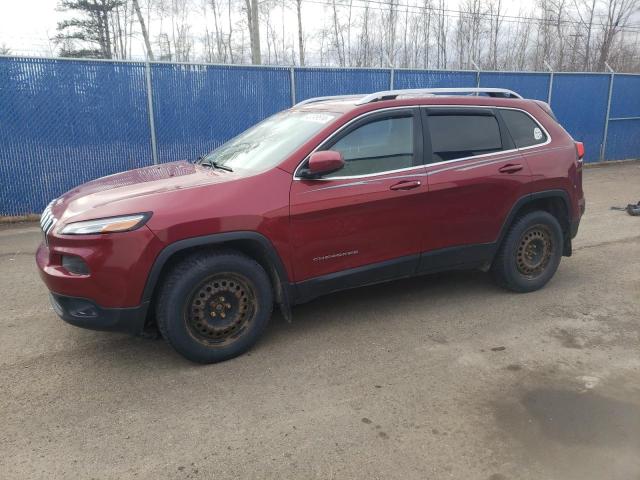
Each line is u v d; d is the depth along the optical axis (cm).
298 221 387
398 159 429
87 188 414
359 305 486
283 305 400
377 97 429
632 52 2558
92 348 407
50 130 847
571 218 517
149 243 344
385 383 353
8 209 845
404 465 274
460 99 465
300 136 415
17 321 457
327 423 310
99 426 309
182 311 361
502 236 483
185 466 274
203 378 361
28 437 299
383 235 422
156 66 904
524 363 378
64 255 347
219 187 371
